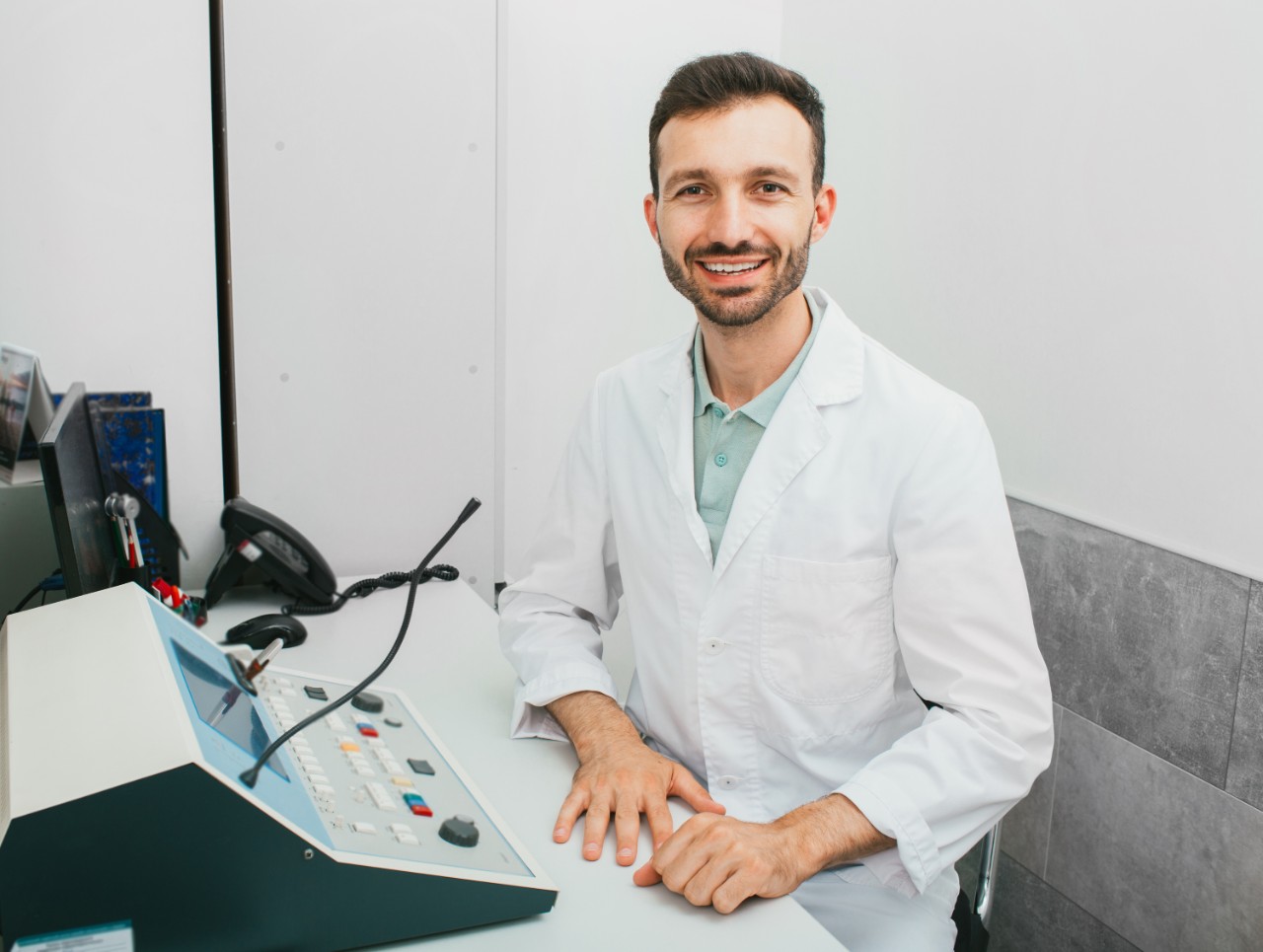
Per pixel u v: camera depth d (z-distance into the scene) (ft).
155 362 5.25
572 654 4.13
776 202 3.53
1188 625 5.02
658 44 7.21
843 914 3.54
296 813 2.62
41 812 2.26
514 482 7.41
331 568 5.72
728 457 3.97
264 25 5.18
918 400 3.76
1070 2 5.49
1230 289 4.73
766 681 3.80
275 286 5.43
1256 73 4.56
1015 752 3.43
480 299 5.80
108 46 4.93
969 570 3.56
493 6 5.53
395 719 3.72
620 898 2.96
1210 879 4.96
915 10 6.60
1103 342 5.42
